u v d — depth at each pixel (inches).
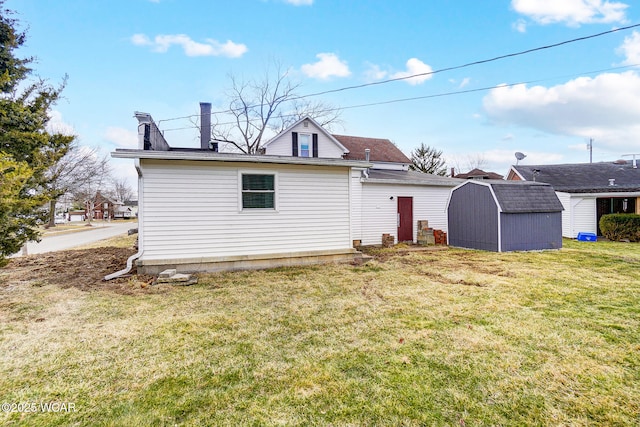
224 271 275.3
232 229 282.4
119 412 88.0
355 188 472.4
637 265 295.0
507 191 396.8
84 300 193.8
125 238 656.4
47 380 104.3
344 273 268.1
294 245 304.7
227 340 134.7
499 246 386.3
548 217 409.4
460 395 94.4
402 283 232.5
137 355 121.6
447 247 439.2
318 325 150.9
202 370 110.4
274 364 114.0
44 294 207.9
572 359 115.5
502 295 198.5
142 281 239.3
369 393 95.8
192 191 270.4
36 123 299.6
